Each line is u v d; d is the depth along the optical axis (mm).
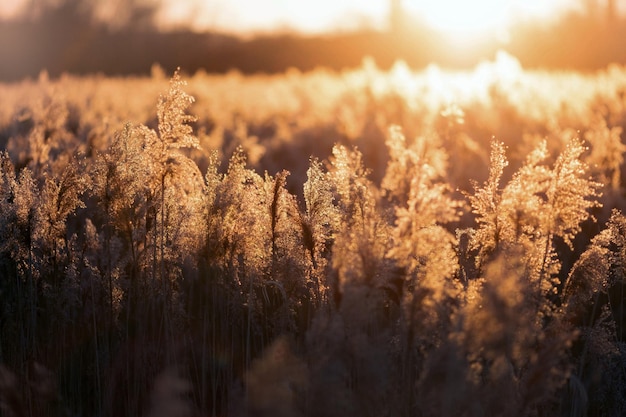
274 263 3754
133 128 3836
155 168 3840
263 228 3775
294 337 3631
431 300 2742
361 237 2865
